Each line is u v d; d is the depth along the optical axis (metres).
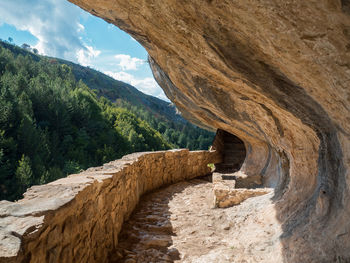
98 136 57.50
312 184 3.00
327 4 1.04
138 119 81.44
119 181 3.57
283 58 1.66
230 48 2.04
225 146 13.04
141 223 4.01
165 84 7.09
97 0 2.62
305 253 2.15
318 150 2.70
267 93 2.40
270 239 2.82
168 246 3.13
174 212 4.64
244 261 2.50
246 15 1.52
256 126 4.45
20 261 1.08
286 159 4.04
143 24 2.67
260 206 3.91
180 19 2.09
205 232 3.58
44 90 55.81
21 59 79.62
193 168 9.54
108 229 2.82
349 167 1.86
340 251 1.84
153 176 6.79
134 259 2.72
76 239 1.85
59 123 51.28
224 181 5.51
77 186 2.10
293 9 1.22
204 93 4.53
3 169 33.69
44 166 38.84
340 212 2.04
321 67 1.44
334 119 1.84
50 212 1.44
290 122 2.99
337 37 1.17
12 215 1.37
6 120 40.22
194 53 2.58
